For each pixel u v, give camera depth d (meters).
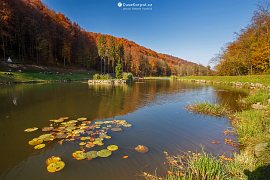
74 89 24.91
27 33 53.78
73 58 69.94
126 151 6.46
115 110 12.73
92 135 7.85
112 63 76.44
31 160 5.87
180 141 7.44
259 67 35.59
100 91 23.33
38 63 52.78
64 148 6.62
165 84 38.59
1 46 46.06
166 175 5.08
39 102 15.21
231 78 38.84
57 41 64.88
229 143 7.24
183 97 19.02
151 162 5.77
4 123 9.58
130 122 9.98
